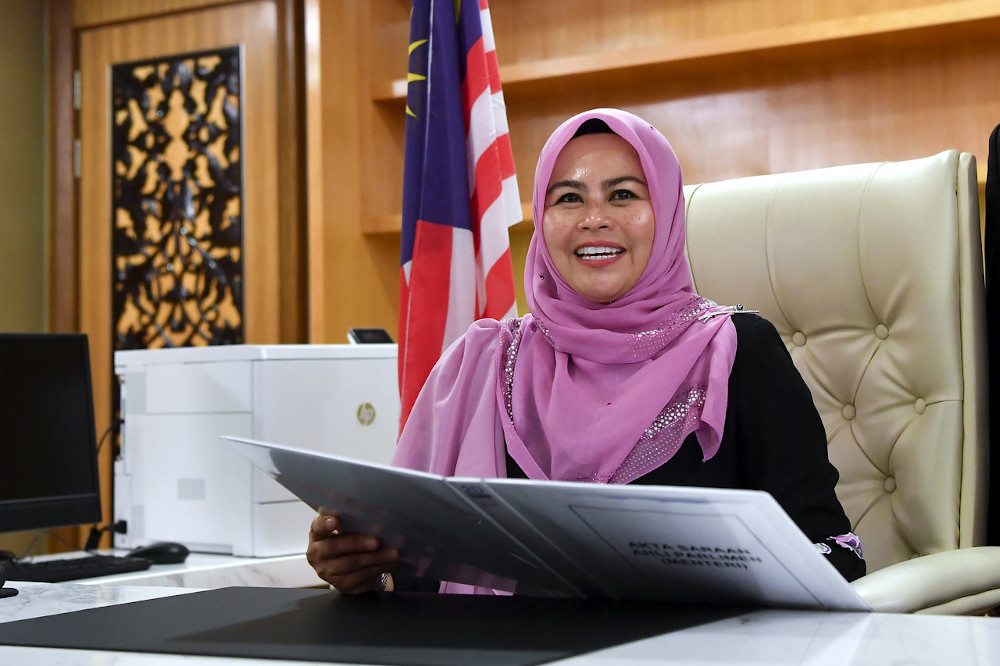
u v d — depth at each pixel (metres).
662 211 1.40
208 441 1.98
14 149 3.49
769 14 2.79
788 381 1.28
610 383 1.33
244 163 3.27
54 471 1.88
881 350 1.63
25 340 1.88
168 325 3.37
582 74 2.83
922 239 1.58
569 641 0.68
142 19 3.44
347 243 3.10
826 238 1.67
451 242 2.00
